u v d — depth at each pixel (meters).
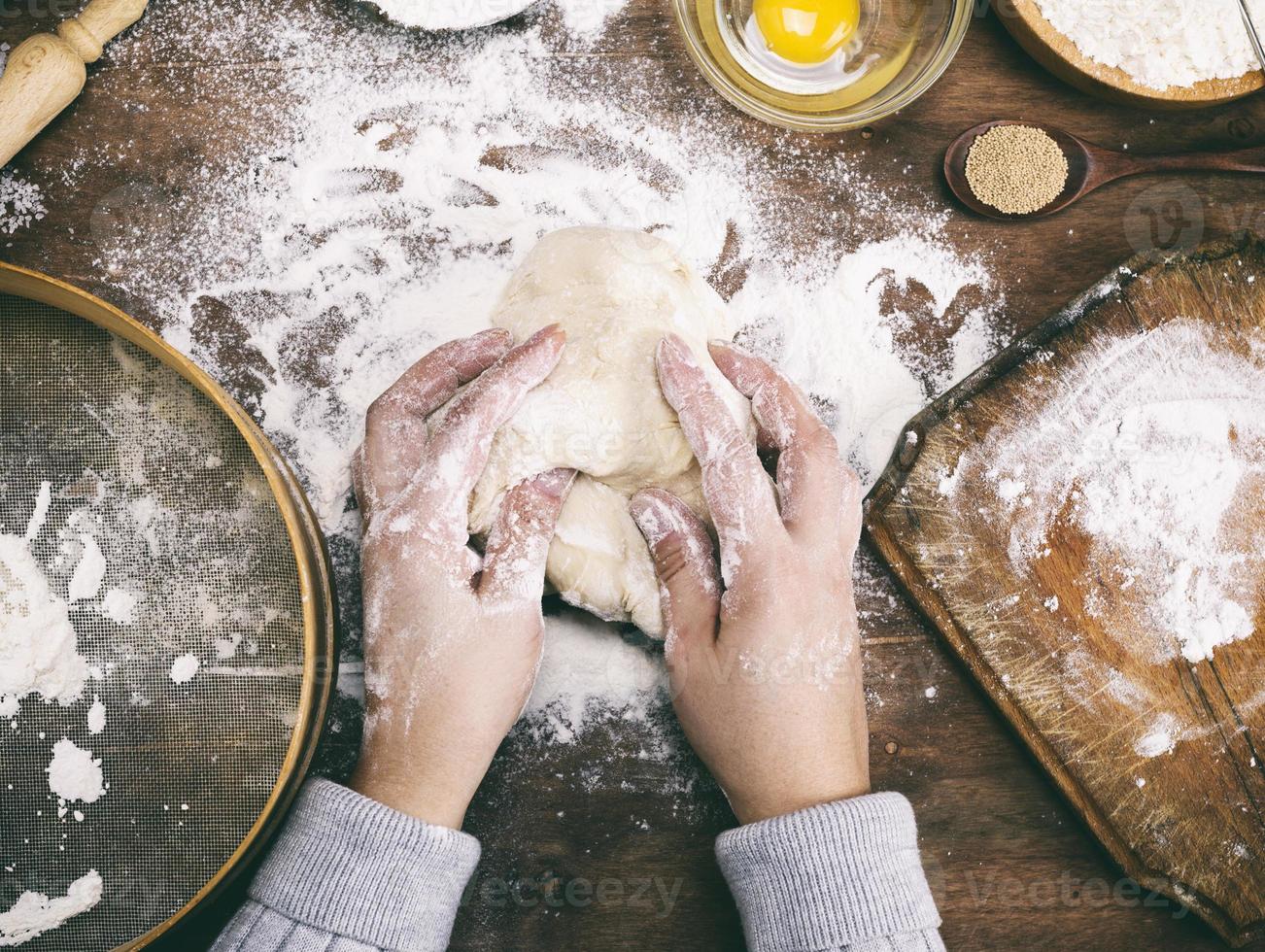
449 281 0.95
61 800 0.81
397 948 0.73
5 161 0.91
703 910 0.89
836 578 0.81
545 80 0.96
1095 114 0.96
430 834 0.74
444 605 0.78
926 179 0.96
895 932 0.72
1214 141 0.96
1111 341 0.92
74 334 0.84
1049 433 0.90
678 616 0.82
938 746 0.91
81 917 0.80
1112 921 0.90
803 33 0.93
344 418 0.92
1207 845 0.88
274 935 0.72
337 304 0.94
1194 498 0.90
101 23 0.92
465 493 0.79
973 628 0.89
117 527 0.84
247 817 0.80
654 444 0.83
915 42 0.95
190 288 0.94
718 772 0.81
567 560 0.83
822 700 0.79
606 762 0.90
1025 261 0.96
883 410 0.95
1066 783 0.89
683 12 0.92
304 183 0.95
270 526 0.83
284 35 0.96
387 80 0.96
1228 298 0.92
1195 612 0.90
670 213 0.96
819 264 0.96
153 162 0.95
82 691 0.82
